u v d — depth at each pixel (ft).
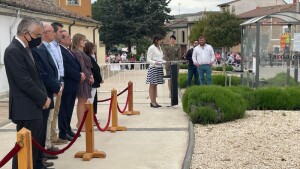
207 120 32.42
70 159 23.49
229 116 32.83
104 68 82.23
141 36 158.40
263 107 39.22
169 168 21.75
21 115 17.97
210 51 47.85
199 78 49.26
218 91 33.86
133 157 23.81
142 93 54.90
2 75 49.37
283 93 39.24
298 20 48.29
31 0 70.03
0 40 49.11
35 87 17.89
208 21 151.02
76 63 26.86
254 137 27.43
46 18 65.31
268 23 48.16
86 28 94.79
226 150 24.43
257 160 22.27
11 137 28.86
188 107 33.86
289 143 25.70
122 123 33.60
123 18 159.02
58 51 24.98
